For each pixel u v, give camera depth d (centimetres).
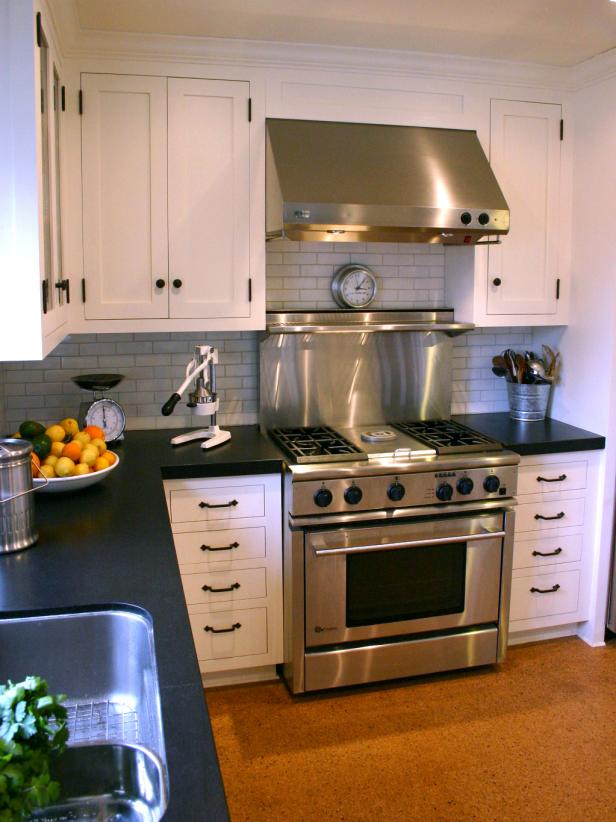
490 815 240
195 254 305
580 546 342
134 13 265
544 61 324
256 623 307
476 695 308
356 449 303
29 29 178
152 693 132
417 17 271
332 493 288
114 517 218
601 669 328
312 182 290
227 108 301
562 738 279
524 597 338
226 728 285
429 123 322
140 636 153
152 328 305
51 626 155
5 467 184
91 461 243
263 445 318
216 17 270
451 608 314
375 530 298
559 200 346
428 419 369
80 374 332
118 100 291
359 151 305
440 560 309
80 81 287
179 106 297
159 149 297
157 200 299
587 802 245
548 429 350
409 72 316
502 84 330
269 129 303
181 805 95
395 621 306
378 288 360
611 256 325
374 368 357
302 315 341
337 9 263
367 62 309
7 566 179
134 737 137
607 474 336
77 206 293
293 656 299
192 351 342
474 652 320
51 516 219
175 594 162
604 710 297
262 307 314
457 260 354
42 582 169
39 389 329
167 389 342
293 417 349
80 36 281
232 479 294
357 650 304
